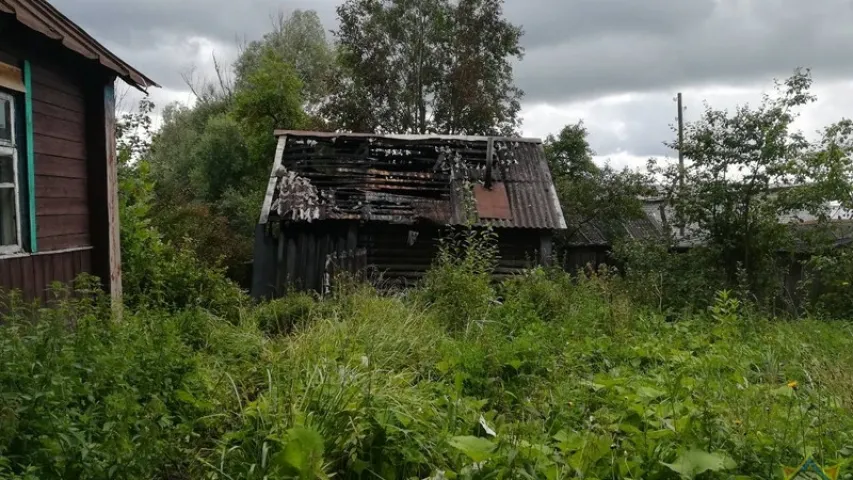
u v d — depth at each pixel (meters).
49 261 6.52
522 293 9.12
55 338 3.97
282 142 13.58
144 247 9.31
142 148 12.93
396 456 3.58
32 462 3.00
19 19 5.24
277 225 11.97
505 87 25.94
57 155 6.74
